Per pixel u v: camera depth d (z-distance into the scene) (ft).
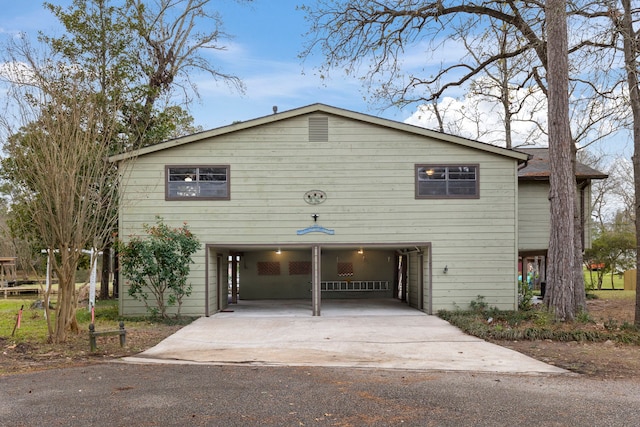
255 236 47.67
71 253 33.83
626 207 124.67
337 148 48.14
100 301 68.90
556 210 40.45
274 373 24.68
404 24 49.62
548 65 42.01
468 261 47.91
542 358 28.76
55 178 32.04
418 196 47.98
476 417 17.49
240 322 43.80
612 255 83.20
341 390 21.17
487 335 35.58
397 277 68.33
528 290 49.85
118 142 57.52
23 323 43.62
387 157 48.16
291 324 42.63
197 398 19.80
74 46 66.85
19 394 20.36
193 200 47.60
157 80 77.36
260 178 47.96
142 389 21.20
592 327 36.96
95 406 18.66
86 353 29.84
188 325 42.19
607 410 18.35
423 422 16.96
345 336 36.78
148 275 44.29
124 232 46.96
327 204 47.96
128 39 69.00
